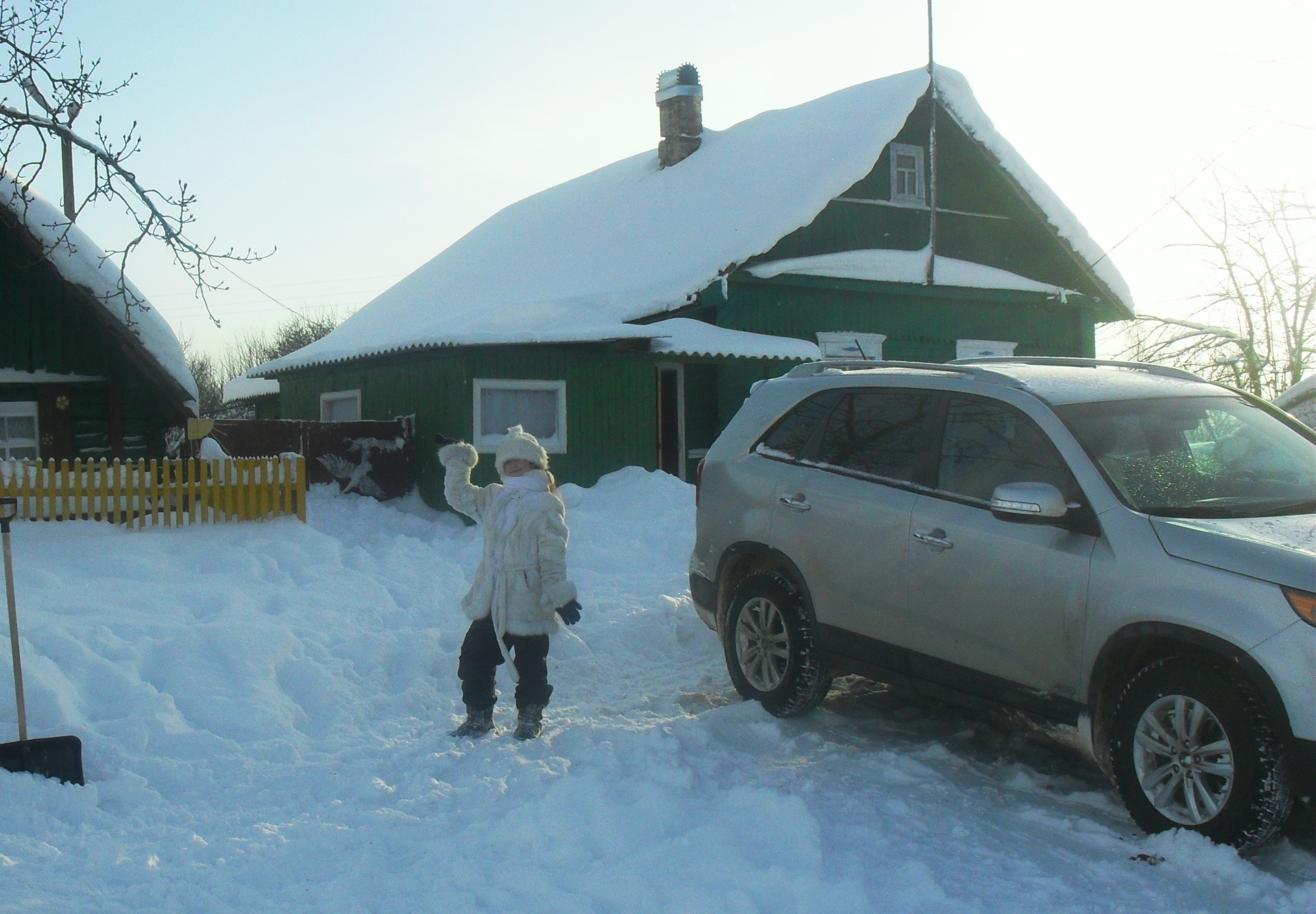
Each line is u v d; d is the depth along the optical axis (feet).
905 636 17.97
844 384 20.76
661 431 56.08
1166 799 14.42
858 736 19.33
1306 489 16.72
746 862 13.19
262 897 12.95
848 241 62.80
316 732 19.47
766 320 59.52
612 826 14.23
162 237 26.08
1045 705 16.03
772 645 20.36
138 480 32.35
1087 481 16.03
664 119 78.54
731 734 19.15
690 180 72.18
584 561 34.65
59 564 27.86
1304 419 34.42
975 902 12.66
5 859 13.52
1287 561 13.71
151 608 24.44
